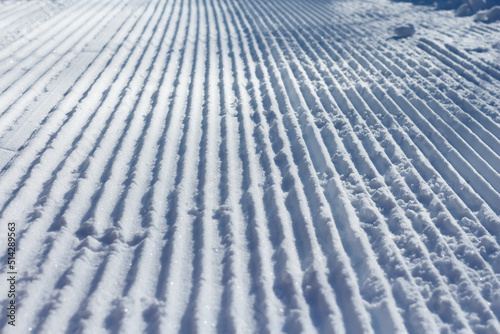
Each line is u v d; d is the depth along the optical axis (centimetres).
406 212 419
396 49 901
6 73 684
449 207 429
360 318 301
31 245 349
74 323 288
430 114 607
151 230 374
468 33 1021
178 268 337
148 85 697
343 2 1470
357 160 505
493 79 733
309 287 328
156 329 285
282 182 460
